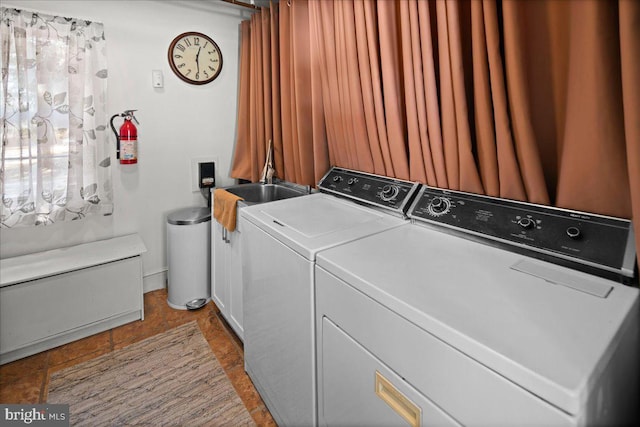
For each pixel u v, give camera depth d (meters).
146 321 2.31
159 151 2.58
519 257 1.08
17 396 1.67
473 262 1.04
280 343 1.40
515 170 1.20
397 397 0.85
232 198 2.02
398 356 0.83
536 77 1.16
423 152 1.50
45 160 2.03
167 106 2.56
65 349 2.01
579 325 0.71
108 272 2.13
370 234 1.30
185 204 2.76
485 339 0.66
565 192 1.09
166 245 2.74
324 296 1.09
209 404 1.65
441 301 0.81
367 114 1.70
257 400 1.68
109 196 2.33
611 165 0.99
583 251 0.98
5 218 1.95
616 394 0.71
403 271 0.98
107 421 1.54
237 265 1.99
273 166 2.58
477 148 1.33
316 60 1.97
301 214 1.57
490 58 1.18
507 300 0.81
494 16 1.15
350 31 1.69
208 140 2.79
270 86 2.49
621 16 0.87
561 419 0.55
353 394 1.01
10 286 1.82
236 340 2.14
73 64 2.05
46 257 2.12
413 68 1.46
